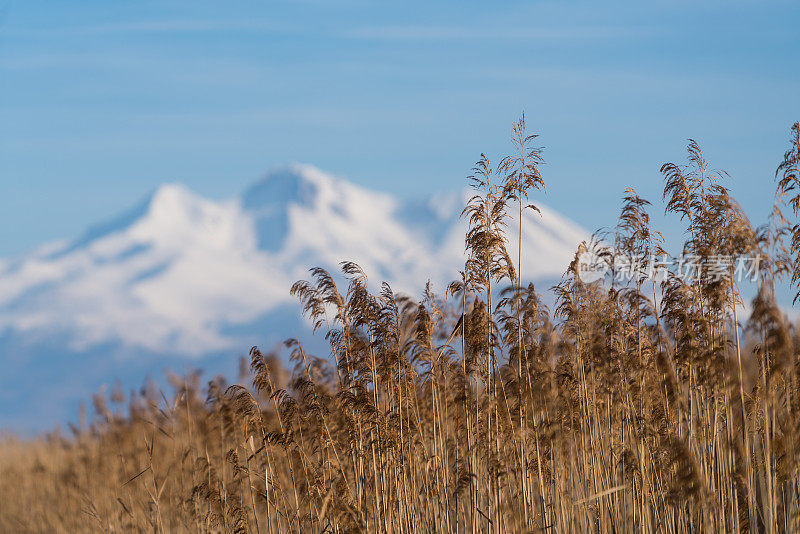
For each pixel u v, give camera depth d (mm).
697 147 18594
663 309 18859
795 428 15891
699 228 18422
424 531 19484
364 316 19219
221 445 23344
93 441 28266
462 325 18266
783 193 16547
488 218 17828
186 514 23453
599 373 20359
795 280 17172
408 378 19547
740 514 17703
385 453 19297
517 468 18547
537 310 18594
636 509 19359
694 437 18547
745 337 17297
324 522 19531
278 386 19969
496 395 18219
